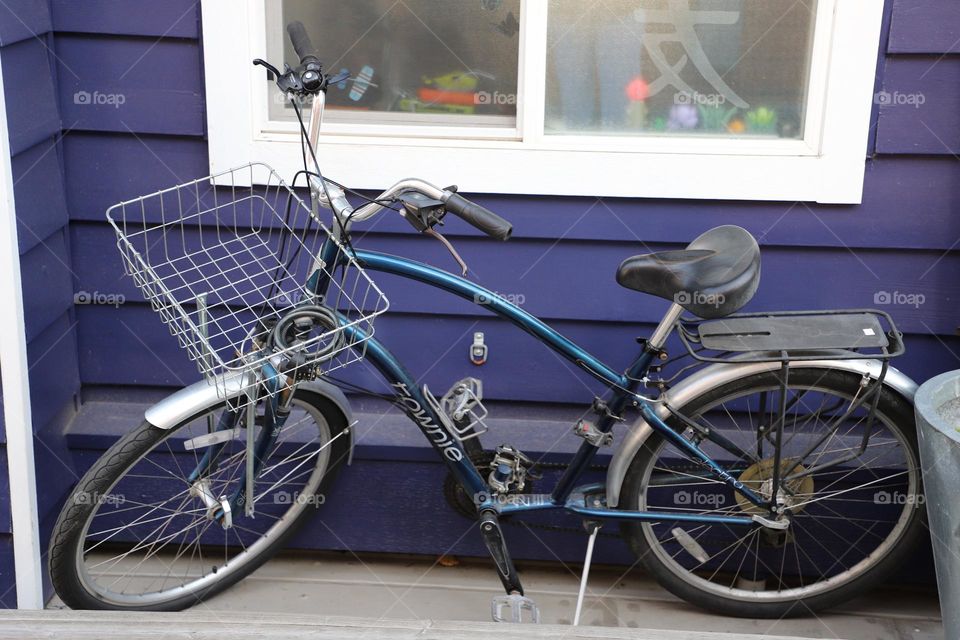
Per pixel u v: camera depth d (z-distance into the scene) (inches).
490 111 96.8
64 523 85.4
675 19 93.4
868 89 91.4
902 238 95.3
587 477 98.2
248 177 96.2
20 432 89.4
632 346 99.9
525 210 96.5
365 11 94.6
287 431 98.7
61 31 93.3
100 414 101.4
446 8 94.3
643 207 96.0
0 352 87.4
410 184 74.0
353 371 101.0
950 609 76.4
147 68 94.5
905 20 90.1
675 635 77.9
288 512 99.1
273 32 95.3
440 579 103.3
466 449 91.8
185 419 83.6
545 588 101.9
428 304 99.3
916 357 98.6
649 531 94.4
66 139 96.3
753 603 97.7
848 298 97.4
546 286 98.5
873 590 103.6
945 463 72.6
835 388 89.5
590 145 95.3
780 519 89.9
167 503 100.8
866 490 97.9
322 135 96.5
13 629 78.7
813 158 93.5
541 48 93.2
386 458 99.7
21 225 87.4
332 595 100.3
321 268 79.9
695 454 89.2
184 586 96.0
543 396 101.3
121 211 97.9
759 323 84.4
